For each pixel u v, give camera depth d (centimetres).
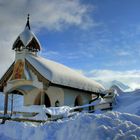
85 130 1141
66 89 3391
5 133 1562
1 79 3525
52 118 2072
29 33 3450
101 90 3803
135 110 1991
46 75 3092
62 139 1197
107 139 1061
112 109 2369
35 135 1349
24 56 3338
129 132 1055
